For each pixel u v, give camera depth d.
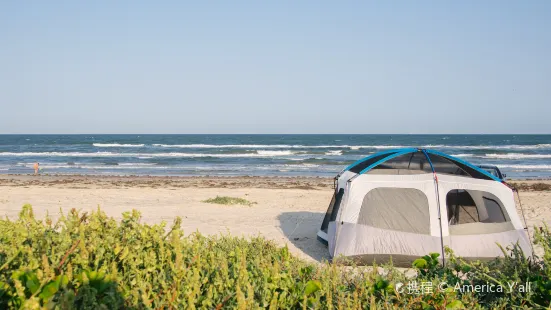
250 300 2.59
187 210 12.72
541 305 3.10
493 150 56.88
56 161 42.56
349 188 7.42
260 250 5.11
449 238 6.80
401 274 3.61
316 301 2.91
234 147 66.44
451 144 80.75
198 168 36.94
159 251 3.04
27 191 16.86
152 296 2.68
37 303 2.06
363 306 3.02
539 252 7.31
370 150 61.50
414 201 7.09
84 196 15.61
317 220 11.53
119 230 3.28
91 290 2.33
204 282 2.81
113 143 79.19
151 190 18.39
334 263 3.86
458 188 7.11
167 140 94.00
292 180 26.09
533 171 35.03
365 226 7.09
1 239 3.08
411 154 7.54
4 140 94.00
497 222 7.14
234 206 13.74
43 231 3.18
